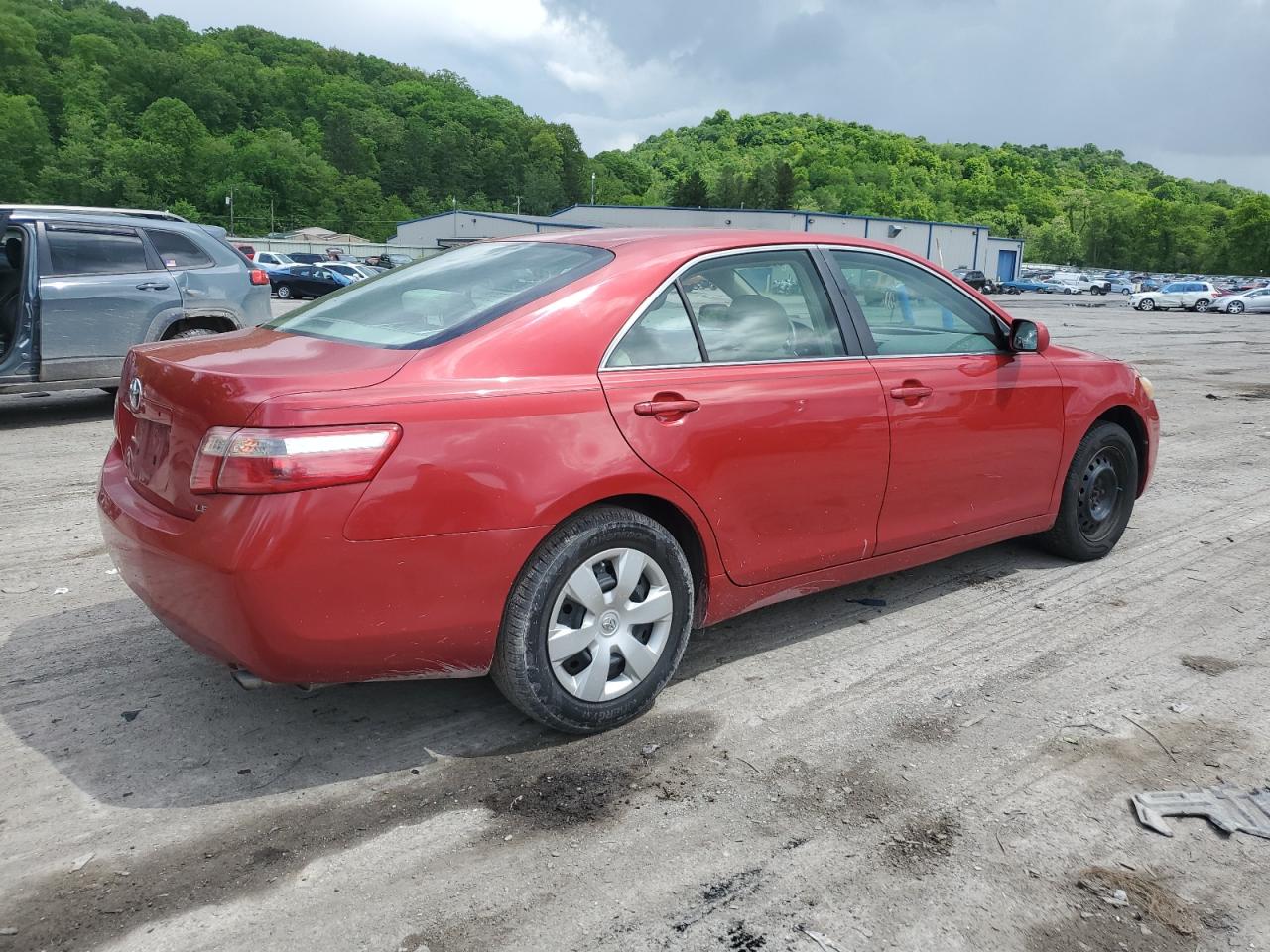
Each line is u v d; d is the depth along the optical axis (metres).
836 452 3.54
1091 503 4.86
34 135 141.00
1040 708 3.36
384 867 2.46
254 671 2.61
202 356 2.96
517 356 2.88
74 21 189.25
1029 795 2.82
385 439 2.58
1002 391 4.16
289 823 2.64
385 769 2.93
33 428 8.13
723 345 3.36
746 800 2.78
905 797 2.80
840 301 3.75
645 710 3.30
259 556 2.46
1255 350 20.11
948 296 4.18
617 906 2.32
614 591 3.04
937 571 4.81
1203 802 2.78
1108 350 19.34
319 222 160.25
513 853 2.53
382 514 2.57
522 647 2.87
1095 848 2.58
